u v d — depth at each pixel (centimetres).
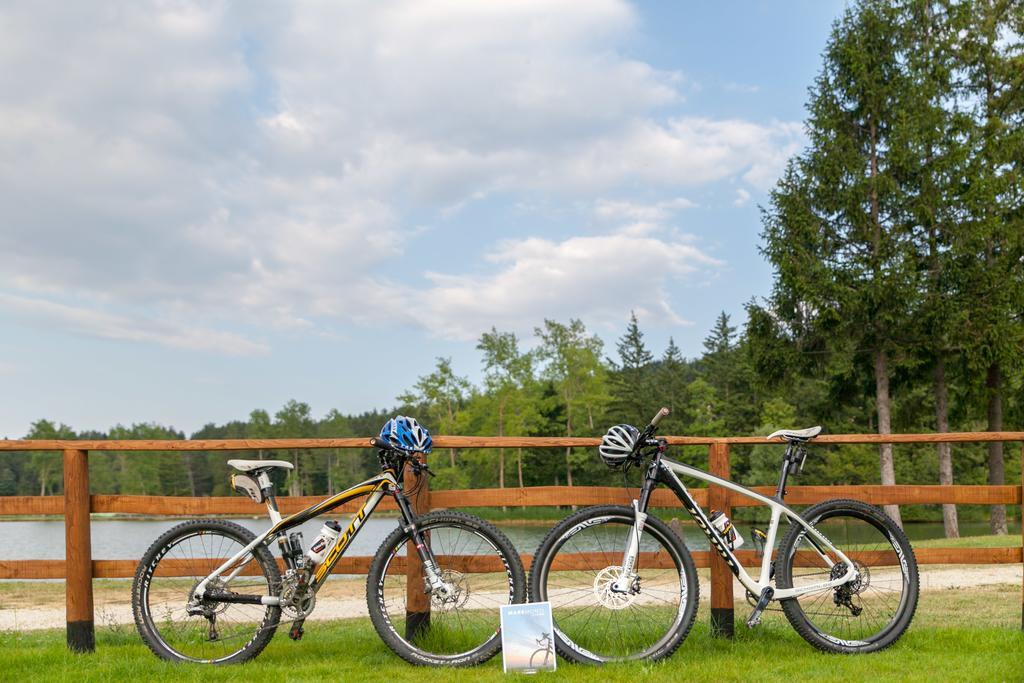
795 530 452
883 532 461
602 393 5144
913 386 2248
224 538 452
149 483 6400
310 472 6919
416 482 469
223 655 442
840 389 2269
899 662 419
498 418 4759
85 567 465
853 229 2117
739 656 437
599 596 427
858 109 2189
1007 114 2203
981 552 485
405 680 396
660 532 440
